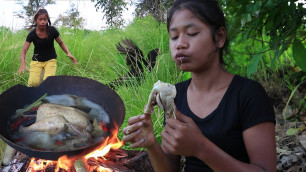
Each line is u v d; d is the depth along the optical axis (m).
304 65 2.21
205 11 1.12
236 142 1.20
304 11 2.02
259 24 2.20
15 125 1.66
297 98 3.44
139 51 4.41
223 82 1.25
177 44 1.14
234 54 3.11
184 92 1.36
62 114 1.69
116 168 1.86
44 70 4.27
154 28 6.57
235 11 2.22
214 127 1.21
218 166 1.02
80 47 5.80
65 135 1.59
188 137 0.98
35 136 1.58
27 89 1.89
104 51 5.86
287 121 3.12
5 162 2.06
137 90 3.31
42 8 4.16
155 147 1.28
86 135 1.60
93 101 1.91
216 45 1.19
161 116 2.72
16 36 5.88
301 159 2.39
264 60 3.77
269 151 1.11
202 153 1.00
